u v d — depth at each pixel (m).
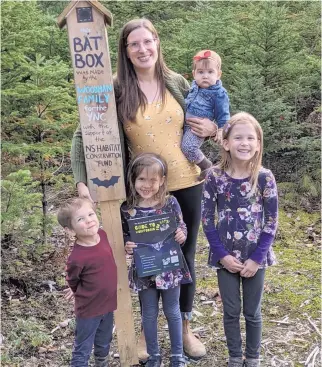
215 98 3.03
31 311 3.66
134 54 2.73
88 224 2.58
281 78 6.39
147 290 2.87
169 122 2.86
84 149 2.81
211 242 2.77
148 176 2.71
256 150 2.69
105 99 2.78
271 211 2.73
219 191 2.76
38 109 4.39
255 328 2.83
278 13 6.25
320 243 4.79
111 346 3.30
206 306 3.72
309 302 3.72
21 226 4.14
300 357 3.10
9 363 3.06
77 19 2.71
